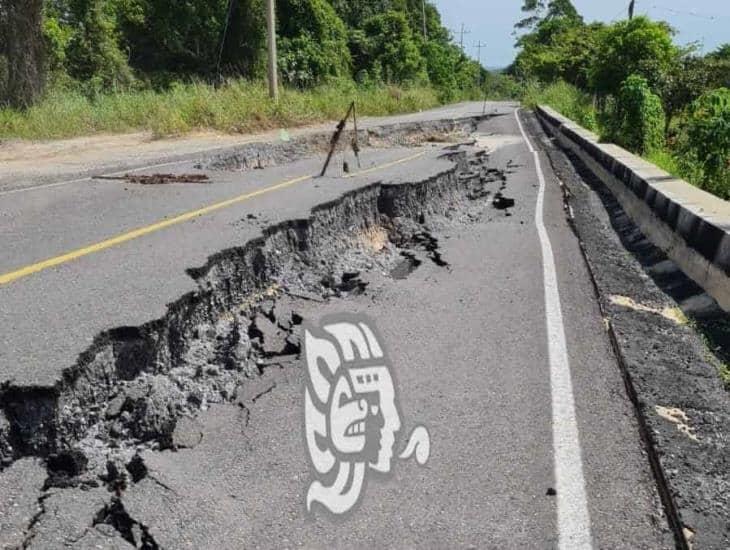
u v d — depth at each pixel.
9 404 3.62
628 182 11.12
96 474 3.47
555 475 3.49
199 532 3.02
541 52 65.31
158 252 6.33
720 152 13.78
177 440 3.80
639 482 3.46
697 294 6.55
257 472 3.49
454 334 5.47
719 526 3.11
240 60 35.97
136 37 35.06
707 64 25.66
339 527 3.09
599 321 5.83
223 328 5.69
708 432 3.99
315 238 8.11
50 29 27.55
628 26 30.66
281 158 15.26
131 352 4.56
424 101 43.66
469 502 3.28
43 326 4.50
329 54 39.28
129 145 16.03
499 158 18.17
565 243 8.68
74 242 6.72
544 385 4.54
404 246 9.27
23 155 13.88
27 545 2.83
